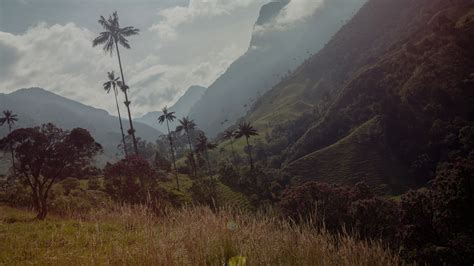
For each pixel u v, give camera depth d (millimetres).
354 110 132125
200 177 99250
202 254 4184
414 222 27703
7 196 27141
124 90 42219
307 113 198000
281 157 145375
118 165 23781
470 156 27938
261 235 4430
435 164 89438
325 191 38688
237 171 104875
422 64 109750
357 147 109125
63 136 17172
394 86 121438
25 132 16344
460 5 145125
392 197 87438
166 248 4309
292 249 4172
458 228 25297
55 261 5406
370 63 198875
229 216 5219
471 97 92750
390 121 105250
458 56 103750
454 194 25891
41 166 16344
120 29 40875
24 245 7336
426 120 97000
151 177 24781
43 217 14383
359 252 3992
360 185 43438
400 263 4094
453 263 23188
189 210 6367
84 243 7020
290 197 39156
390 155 102438
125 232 7461
